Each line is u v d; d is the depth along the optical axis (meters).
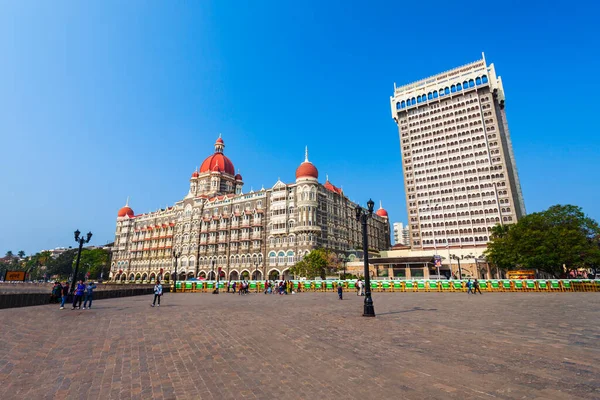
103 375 8.55
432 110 122.81
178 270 105.56
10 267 198.00
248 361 9.65
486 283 48.12
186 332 14.41
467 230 107.56
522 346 10.82
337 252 92.69
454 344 11.29
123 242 130.12
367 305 19.19
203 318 18.95
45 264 169.62
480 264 86.12
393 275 82.62
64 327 15.98
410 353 10.15
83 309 24.48
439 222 112.38
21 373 8.78
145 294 46.94
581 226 57.56
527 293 42.25
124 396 7.10
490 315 19.14
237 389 7.38
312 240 81.75
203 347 11.49
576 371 8.03
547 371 8.07
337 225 95.75
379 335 13.17
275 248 86.88
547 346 10.77
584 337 12.17
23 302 26.53
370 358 9.69
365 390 7.10
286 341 12.28
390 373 8.23
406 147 127.19
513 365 8.64
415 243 117.44
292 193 87.69
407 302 29.41
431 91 124.75
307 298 36.50
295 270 73.94
